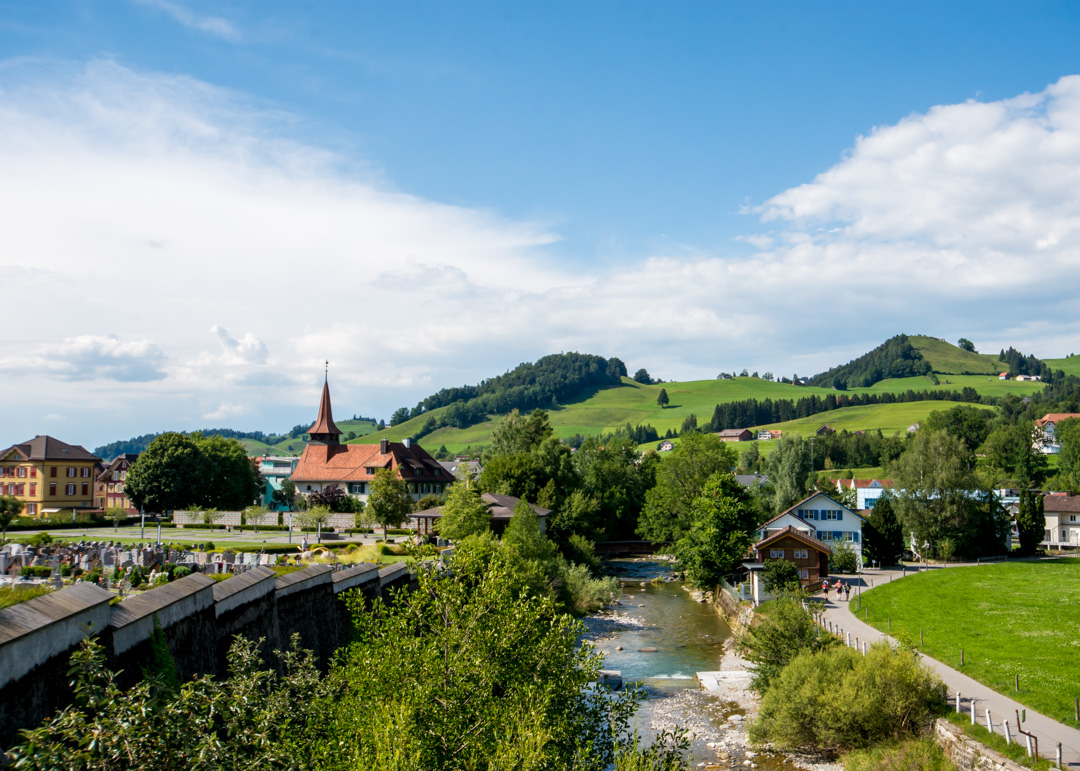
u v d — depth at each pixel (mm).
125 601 19625
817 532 85875
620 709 18203
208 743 11695
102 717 11031
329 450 126000
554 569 67125
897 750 30766
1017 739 28328
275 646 28062
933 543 96062
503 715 15055
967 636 46719
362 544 69062
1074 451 163750
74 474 110000
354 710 15203
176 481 97812
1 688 14102
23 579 38156
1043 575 76625
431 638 17016
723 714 39656
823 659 36344
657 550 120000
